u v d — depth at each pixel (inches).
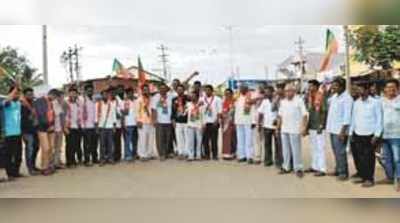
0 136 394.6
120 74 970.7
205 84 517.3
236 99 494.9
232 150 497.4
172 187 350.9
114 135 483.5
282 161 419.8
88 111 467.5
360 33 600.7
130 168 448.8
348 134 356.5
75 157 463.5
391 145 332.2
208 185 356.5
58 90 446.9
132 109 493.4
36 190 345.4
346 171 366.6
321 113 391.9
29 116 417.7
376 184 345.1
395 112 327.9
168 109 506.9
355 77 638.5
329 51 761.6
